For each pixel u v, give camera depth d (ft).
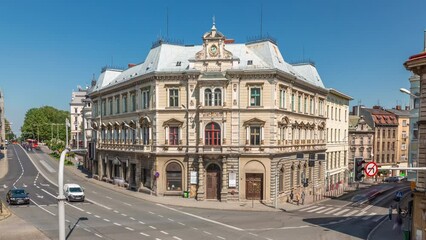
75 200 144.66
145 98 171.12
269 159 149.28
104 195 164.76
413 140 124.77
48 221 108.17
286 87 161.38
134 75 185.47
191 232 98.73
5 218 110.93
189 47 173.88
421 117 87.35
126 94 189.37
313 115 195.42
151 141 164.76
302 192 163.73
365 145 282.56
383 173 300.81
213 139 153.07
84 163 280.72
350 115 305.12
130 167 183.83
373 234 103.91
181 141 158.10
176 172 159.84
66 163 297.74
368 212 142.31
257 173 150.30
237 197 150.51
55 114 574.15
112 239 89.66
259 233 99.66
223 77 150.30
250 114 151.43
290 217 125.08
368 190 213.66
